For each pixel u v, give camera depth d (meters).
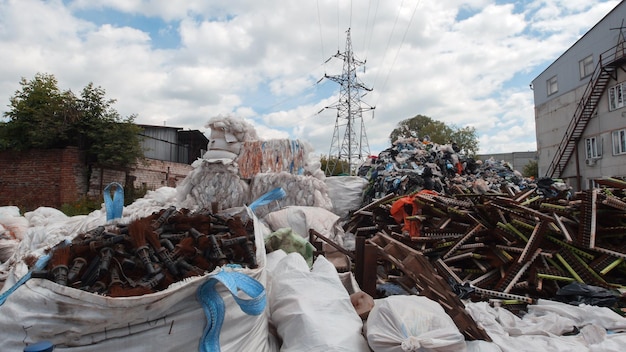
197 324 1.80
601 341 2.75
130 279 1.91
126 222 2.76
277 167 6.06
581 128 18.58
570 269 3.98
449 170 8.51
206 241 2.27
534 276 3.97
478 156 35.28
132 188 13.65
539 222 4.22
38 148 12.92
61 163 12.65
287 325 2.30
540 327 2.99
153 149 18.08
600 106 17.66
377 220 5.77
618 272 4.11
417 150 8.83
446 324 2.21
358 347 2.16
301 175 5.93
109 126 13.34
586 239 4.08
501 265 4.25
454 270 4.34
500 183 8.42
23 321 1.54
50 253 2.08
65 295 1.56
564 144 19.81
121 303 1.60
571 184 19.48
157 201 6.16
